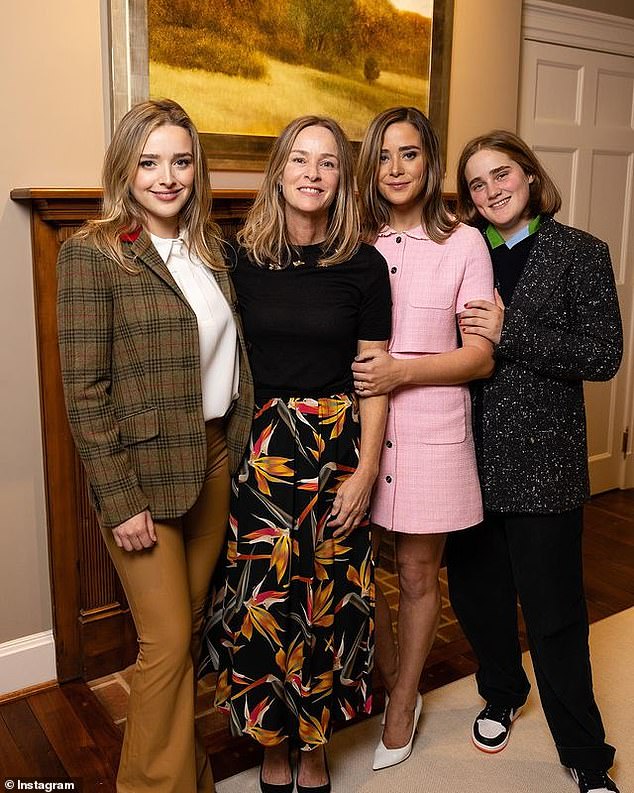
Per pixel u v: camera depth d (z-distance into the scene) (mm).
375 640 2098
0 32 2061
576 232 1880
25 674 2387
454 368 1808
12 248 2176
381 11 2779
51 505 2326
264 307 1731
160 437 1638
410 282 1869
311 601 1782
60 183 2215
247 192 2453
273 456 1744
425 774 2045
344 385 1810
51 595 2396
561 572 1889
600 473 4156
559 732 1951
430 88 2979
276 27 2543
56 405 2285
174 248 1682
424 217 1898
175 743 1700
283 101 2611
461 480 1890
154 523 1677
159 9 2289
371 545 1881
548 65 3463
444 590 3094
